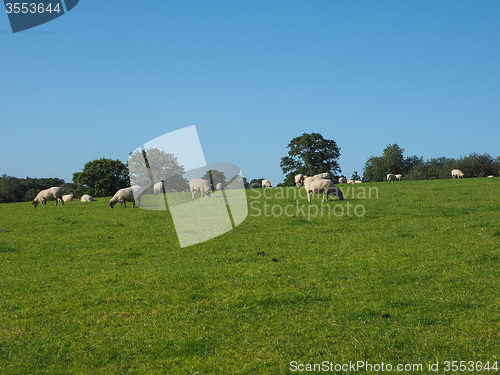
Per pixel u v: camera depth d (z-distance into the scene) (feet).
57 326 43.16
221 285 53.47
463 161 308.60
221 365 33.78
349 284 50.93
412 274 52.60
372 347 34.55
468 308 41.45
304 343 36.42
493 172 304.71
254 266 61.52
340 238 77.51
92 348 38.09
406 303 43.60
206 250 73.46
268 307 45.37
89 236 89.56
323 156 366.22
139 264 66.80
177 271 60.75
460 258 58.49
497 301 42.27
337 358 33.32
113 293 52.49
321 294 47.80
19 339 40.32
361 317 41.14
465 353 32.63
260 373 32.19
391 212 100.53
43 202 144.66
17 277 61.57
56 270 65.41
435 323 38.58
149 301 49.19
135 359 35.88
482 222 82.48
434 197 119.75
